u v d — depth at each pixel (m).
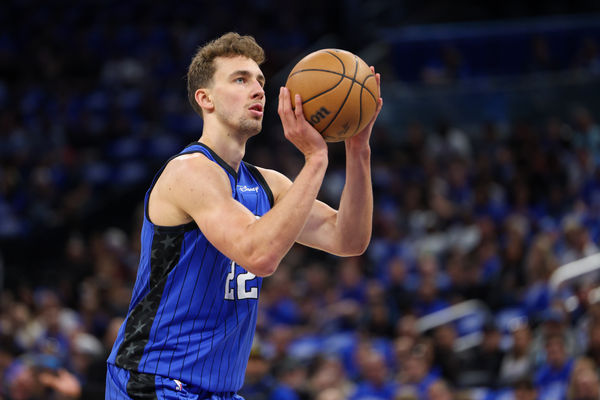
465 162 20.30
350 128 4.83
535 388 11.73
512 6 29.59
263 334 14.66
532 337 13.08
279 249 4.27
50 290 19.36
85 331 15.77
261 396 11.80
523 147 20.19
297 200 4.38
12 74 28.08
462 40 25.75
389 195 19.83
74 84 26.88
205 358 4.75
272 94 25.12
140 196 23.11
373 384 12.32
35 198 22.70
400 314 15.06
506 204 18.73
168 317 4.69
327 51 4.93
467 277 15.35
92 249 19.97
